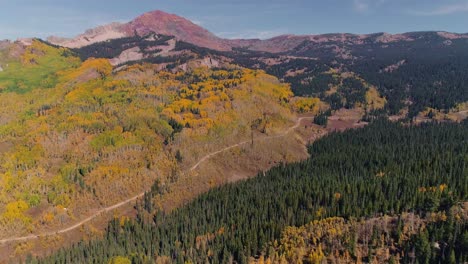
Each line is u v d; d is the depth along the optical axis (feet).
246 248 612.70
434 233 561.02
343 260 554.87
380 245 570.05
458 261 523.29
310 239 605.31
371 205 647.56
